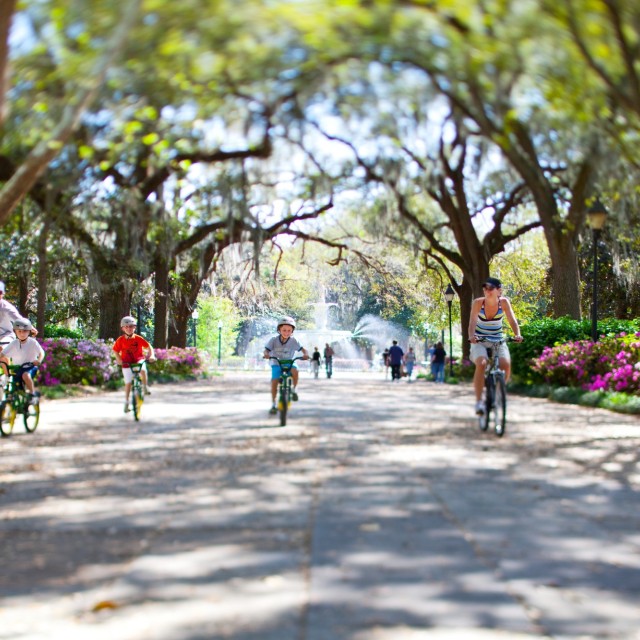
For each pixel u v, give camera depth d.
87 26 5.20
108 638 3.31
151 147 11.27
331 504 6.09
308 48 5.65
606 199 20.34
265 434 11.14
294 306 76.38
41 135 8.11
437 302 49.97
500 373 10.74
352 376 50.19
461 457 8.73
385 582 4.04
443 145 21.02
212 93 7.69
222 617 3.53
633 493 6.62
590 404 16.62
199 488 6.83
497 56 5.88
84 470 7.90
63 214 18.00
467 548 4.74
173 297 36.53
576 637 3.31
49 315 44.03
